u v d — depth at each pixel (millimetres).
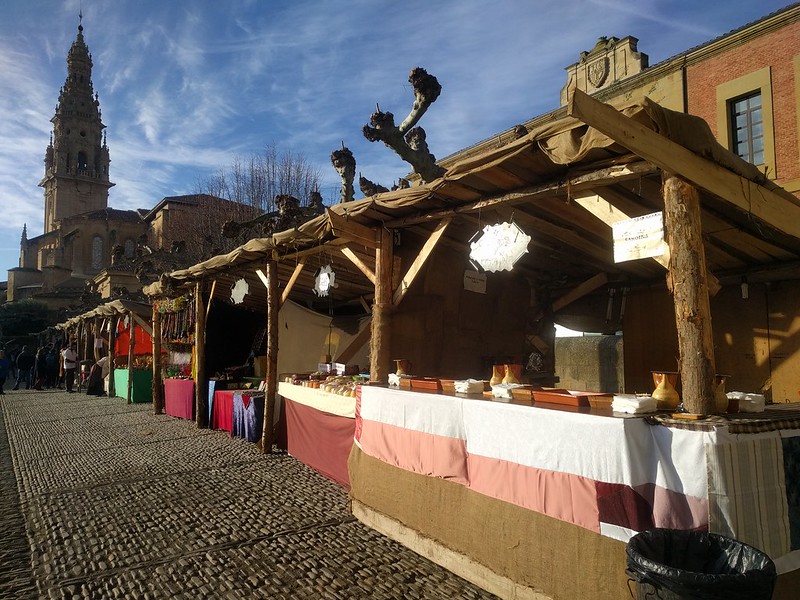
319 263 8055
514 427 3279
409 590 3471
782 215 3473
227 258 8555
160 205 46594
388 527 4441
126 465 7121
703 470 2426
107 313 18234
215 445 8422
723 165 3055
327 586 3547
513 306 7438
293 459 7352
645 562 2035
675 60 13625
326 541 4359
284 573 3758
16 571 3822
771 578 1945
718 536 2270
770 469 2557
